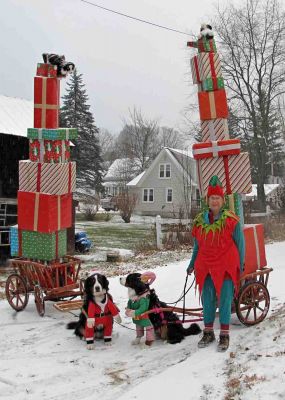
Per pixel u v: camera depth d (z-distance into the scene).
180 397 4.57
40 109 8.05
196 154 6.83
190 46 7.03
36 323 7.56
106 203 55.84
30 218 7.89
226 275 5.78
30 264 7.92
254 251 6.80
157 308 6.35
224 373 4.99
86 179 55.31
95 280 6.24
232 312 6.67
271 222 23.92
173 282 10.24
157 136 75.94
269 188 52.44
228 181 6.72
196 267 5.98
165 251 18.88
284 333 5.85
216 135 6.89
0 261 15.64
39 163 7.89
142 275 6.31
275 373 4.71
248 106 39.66
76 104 56.50
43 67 8.08
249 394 4.39
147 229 32.28
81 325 6.59
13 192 16.20
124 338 6.66
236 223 5.80
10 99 17.88
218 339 6.12
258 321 6.71
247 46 39.19
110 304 6.32
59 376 5.34
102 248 21.02
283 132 40.59
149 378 5.11
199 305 8.16
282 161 52.78
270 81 39.34
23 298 9.40
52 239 7.84
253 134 39.59
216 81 6.82
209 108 6.86
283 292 8.41
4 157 16.00
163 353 5.94
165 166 49.12
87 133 56.22
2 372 5.50
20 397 4.84
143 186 50.75
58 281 7.84
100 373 5.40
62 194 7.87
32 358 5.95
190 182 42.19
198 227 5.96
